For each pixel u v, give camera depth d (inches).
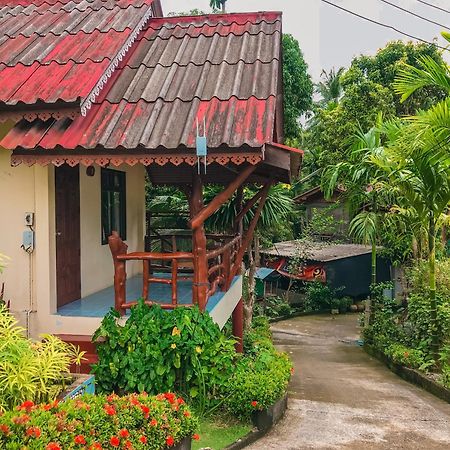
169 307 223.0
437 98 705.0
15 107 215.6
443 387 304.3
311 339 607.2
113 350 211.9
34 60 252.4
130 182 354.9
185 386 217.6
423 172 316.2
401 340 430.3
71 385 163.2
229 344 224.1
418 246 467.2
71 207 263.6
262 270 772.6
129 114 234.1
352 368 419.8
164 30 325.4
